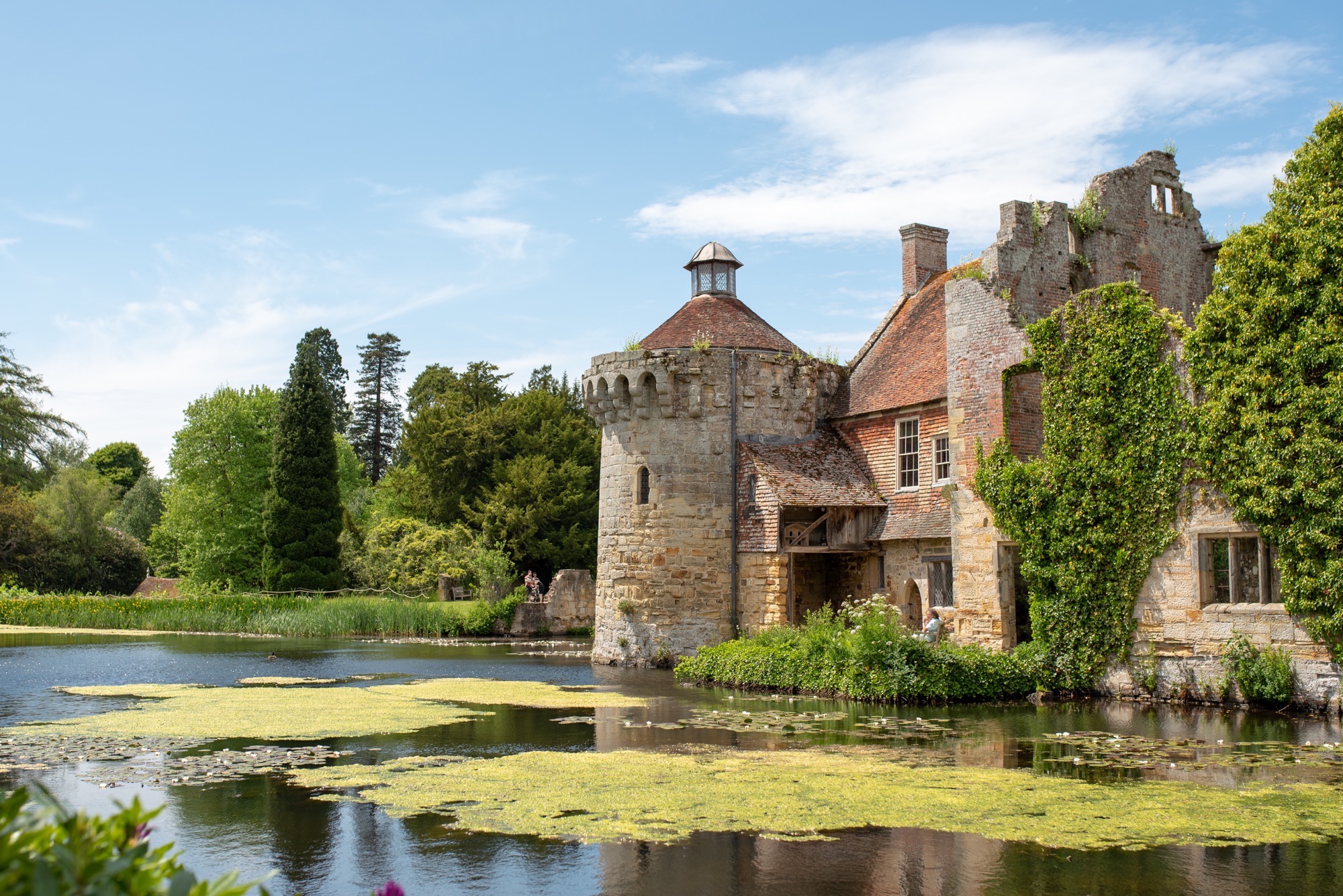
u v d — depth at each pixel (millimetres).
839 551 30766
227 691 24062
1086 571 22516
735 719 19281
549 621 50969
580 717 19625
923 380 30500
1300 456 18688
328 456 60500
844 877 9570
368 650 38875
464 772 14062
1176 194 31359
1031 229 27406
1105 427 22297
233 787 13109
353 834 10938
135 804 3848
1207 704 20500
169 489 77312
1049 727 18172
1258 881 9414
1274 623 19641
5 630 49500
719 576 31656
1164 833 11016
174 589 72250
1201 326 20453
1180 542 21062
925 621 29188
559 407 68250
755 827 11227
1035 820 11516
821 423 33938
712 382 32312
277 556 58938
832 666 23281
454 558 57219
